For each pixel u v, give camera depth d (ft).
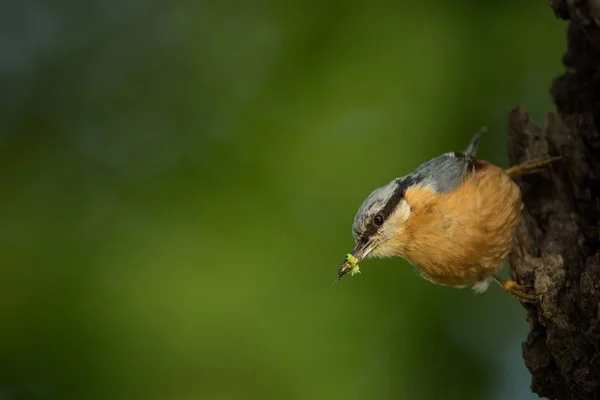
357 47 37.52
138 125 40.01
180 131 39.11
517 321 38.22
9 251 35.35
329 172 35.83
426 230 32.24
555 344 25.91
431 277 33.65
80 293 34.14
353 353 33.78
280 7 40.04
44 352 33.04
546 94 37.73
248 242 34.73
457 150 36.17
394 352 34.53
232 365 32.83
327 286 34.55
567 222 29.19
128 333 33.17
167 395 32.68
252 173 36.14
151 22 43.24
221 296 33.53
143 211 36.29
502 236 31.32
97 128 40.40
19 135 39.75
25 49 42.52
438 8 37.93
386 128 36.22
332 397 32.94
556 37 37.96
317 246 34.83
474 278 33.09
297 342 33.32
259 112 37.58
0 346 32.86
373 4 38.24
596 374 24.63
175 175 37.11
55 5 43.70
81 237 35.96
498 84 37.29
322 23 38.60
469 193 31.55
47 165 38.99
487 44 37.76
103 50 42.75
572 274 27.45
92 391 32.73
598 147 28.71
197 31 41.88
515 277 30.53
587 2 25.25
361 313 34.63
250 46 40.01
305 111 36.91
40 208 37.11
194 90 40.47
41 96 41.24
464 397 35.55
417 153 35.94
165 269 34.22
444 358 35.63
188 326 33.09
